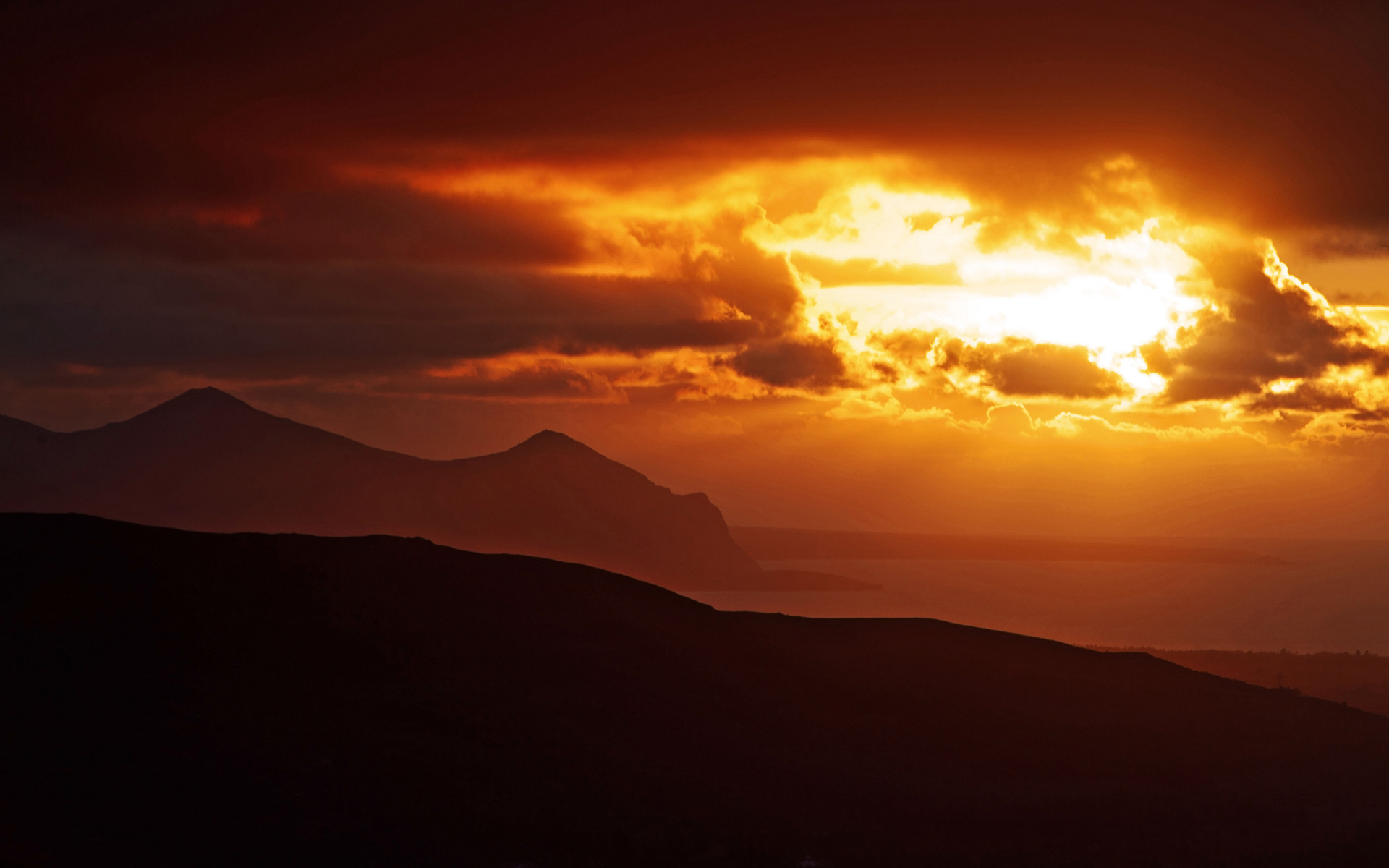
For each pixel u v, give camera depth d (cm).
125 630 6831
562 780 6112
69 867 4522
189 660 6688
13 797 4962
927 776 6931
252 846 4966
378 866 4966
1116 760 7594
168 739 5766
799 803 6256
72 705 5934
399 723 6456
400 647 7431
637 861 5269
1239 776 7431
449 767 6016
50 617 6781
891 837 5850
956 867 5506
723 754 6838
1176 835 6116
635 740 6825
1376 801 7062
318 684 6762
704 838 5556
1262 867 5669
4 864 4419
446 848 5206
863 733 7562
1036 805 6475
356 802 5475
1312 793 7131
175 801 5206
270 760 5741
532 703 7056
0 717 5694
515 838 5391
